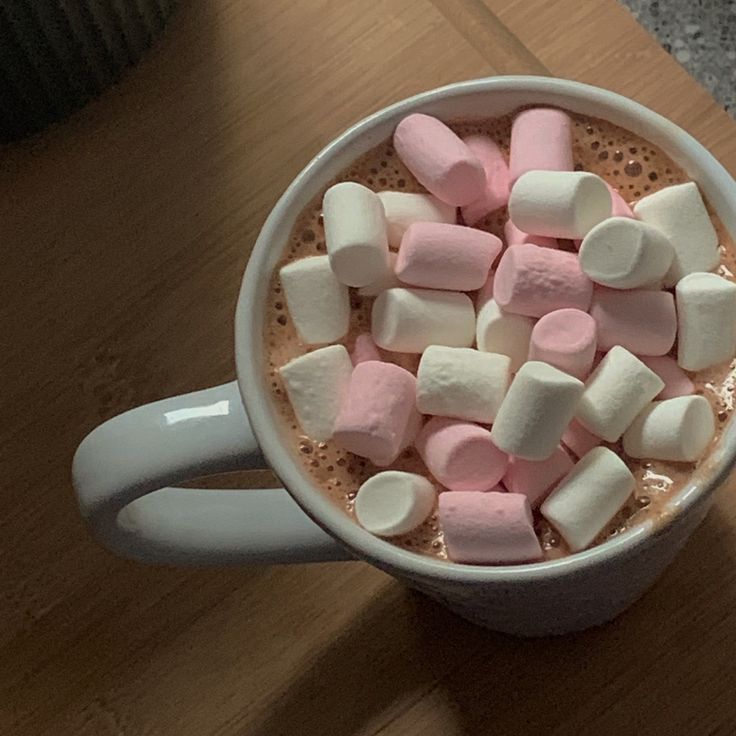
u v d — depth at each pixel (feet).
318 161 0.92
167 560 0.96
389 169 0.94
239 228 1.22
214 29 1.29
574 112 0.92
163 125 1.27
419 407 0.85
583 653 1.08
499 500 0.81
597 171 0.91
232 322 1.20
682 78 1.18
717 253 0.86
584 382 0.84
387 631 1.11
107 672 1.13
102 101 1.29
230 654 1.12
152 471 0.87
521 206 0.85
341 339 0.90
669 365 0.85
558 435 0.80
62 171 1.27
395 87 1.24
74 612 1.15
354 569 1.13
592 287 0.84
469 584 0.80
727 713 1.05
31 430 1.19
